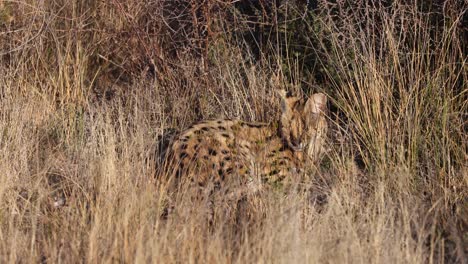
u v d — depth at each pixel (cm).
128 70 2073
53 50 2105
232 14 2053
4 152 1630
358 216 1391
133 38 2008
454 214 1455
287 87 1870
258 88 1870
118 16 2108
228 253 1235
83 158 1667
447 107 1667
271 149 1648
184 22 2055
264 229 1286
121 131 1700
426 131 1666
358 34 1819
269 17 2031
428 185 1549
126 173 1508
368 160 1653
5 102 1844
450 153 1648
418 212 1419
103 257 1241
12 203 1459
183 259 1226
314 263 1182
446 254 1326
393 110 1725
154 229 1317
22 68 2002
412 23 1811
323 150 1702
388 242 1251
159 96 1923
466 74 1734
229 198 1435
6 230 1391
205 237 1312
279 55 1947
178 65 1942
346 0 1895
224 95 1886
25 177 1592
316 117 1684
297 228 1254
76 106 1958
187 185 1428
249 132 1664
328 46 1903
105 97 2039
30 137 1761
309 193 1495
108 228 1308
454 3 1766
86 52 2120
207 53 1933
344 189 1438
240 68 1959
